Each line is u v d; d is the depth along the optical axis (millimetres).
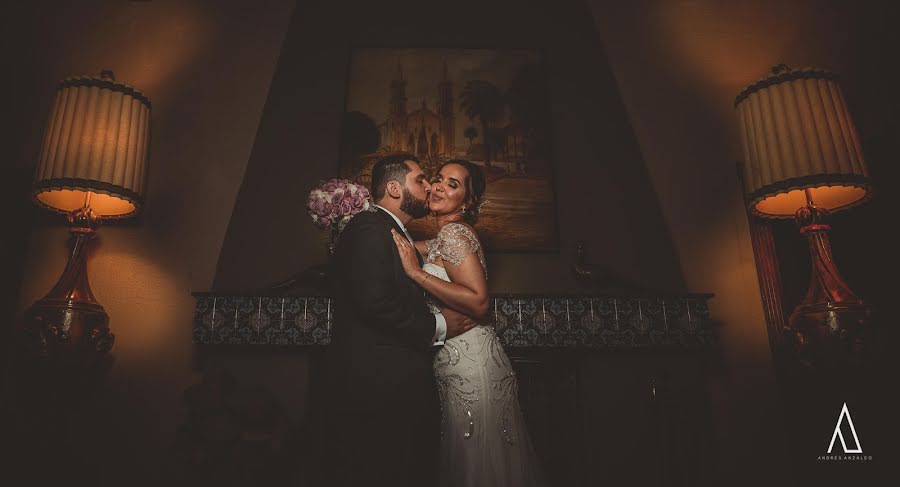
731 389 3375
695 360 3332
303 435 3086
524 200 3672
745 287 3572
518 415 2393
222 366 3174
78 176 3055
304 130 3791
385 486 2006
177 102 3811
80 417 3217
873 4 4039
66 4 3963
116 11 3977
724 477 3229
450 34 4082
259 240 3535
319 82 3920
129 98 3334
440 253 2410
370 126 3795
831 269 3066
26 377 3223
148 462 3174
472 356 2326
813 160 3068
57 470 3143
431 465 2430
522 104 3904
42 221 3539
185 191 3635
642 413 3254
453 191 2699
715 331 3482
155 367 3318
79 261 3156
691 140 3873
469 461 2201
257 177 3666
